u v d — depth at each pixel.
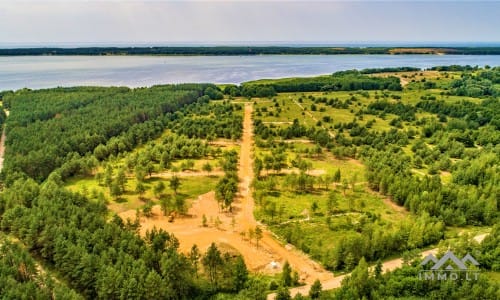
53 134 159.38
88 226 85.25
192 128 187.25
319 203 116.44
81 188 125.50
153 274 69.50
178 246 84.50
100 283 69.56
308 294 73.38
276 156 145.88
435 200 107.62
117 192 118.06
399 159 142.88
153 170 139.38
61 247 76.88
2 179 124.00
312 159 159.00
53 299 67.69
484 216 103.12
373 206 114.94
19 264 72.31
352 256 83.75
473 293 66.88
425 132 186.50
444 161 141.00
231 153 155.75
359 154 157.75
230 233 100.00
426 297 69.38
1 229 94.06
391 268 83.31
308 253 91.06
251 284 76.19
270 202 110.69
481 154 145.12
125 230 87.81
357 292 68.56
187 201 118.00
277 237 98.00
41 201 94.94
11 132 162.50
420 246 90.81
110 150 158.25
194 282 78.44
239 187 130.12
